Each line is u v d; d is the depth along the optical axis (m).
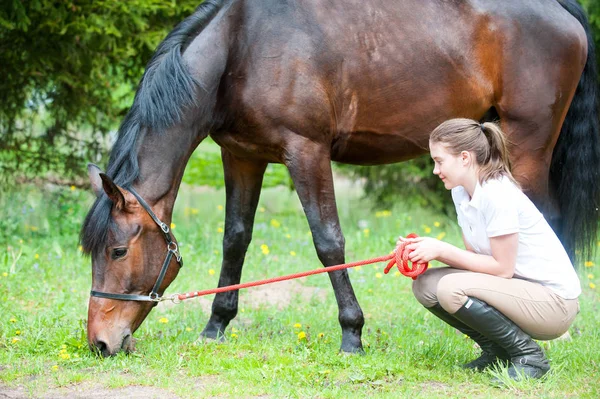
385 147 5.24
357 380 4.24
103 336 4.50
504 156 4.20
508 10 5.23
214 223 10.70
